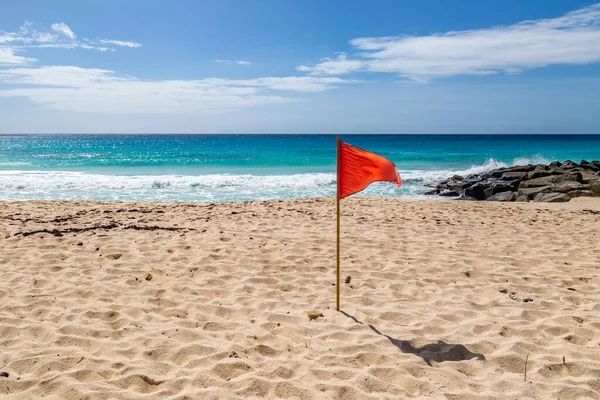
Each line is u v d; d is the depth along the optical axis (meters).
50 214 11.11
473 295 5.80
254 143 77.56
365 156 4.89
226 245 8.02
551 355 4.19
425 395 3.57
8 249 7.57
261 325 4.80
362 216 11.45
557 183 18.92
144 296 5.60
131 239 8.42
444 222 10.78
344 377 3.80
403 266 6.96
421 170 29.20
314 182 21.31
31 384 3.59
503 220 11.26
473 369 3.97
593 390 3.65
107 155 40.00
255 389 3.59
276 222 10.38
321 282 6.25
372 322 4.90
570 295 5.80
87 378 3.71
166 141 94.50
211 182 20.92
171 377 3.73
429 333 4.65
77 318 4.88
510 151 49.22
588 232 9.68
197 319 4.96
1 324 4.66
